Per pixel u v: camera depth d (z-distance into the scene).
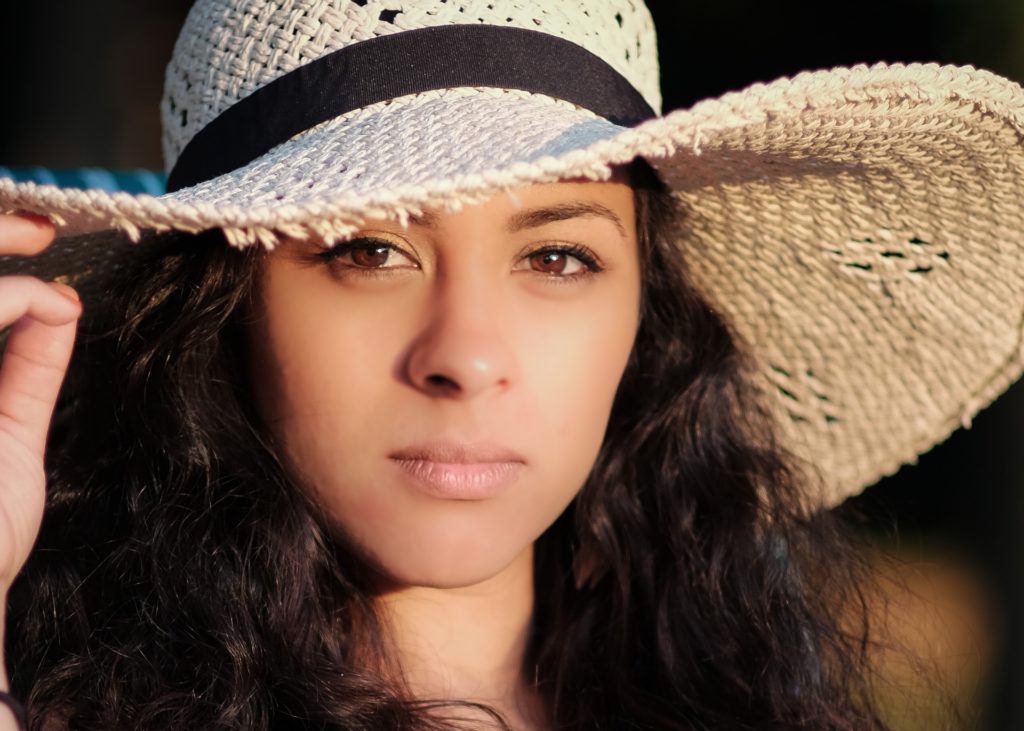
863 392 2.71
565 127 1.98
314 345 2.04
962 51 5.54
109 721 2.13
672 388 2.65
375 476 2.03
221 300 2.15
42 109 6.62
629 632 2.59
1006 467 5.50
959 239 2.44
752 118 1.87
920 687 2.95
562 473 2.13
